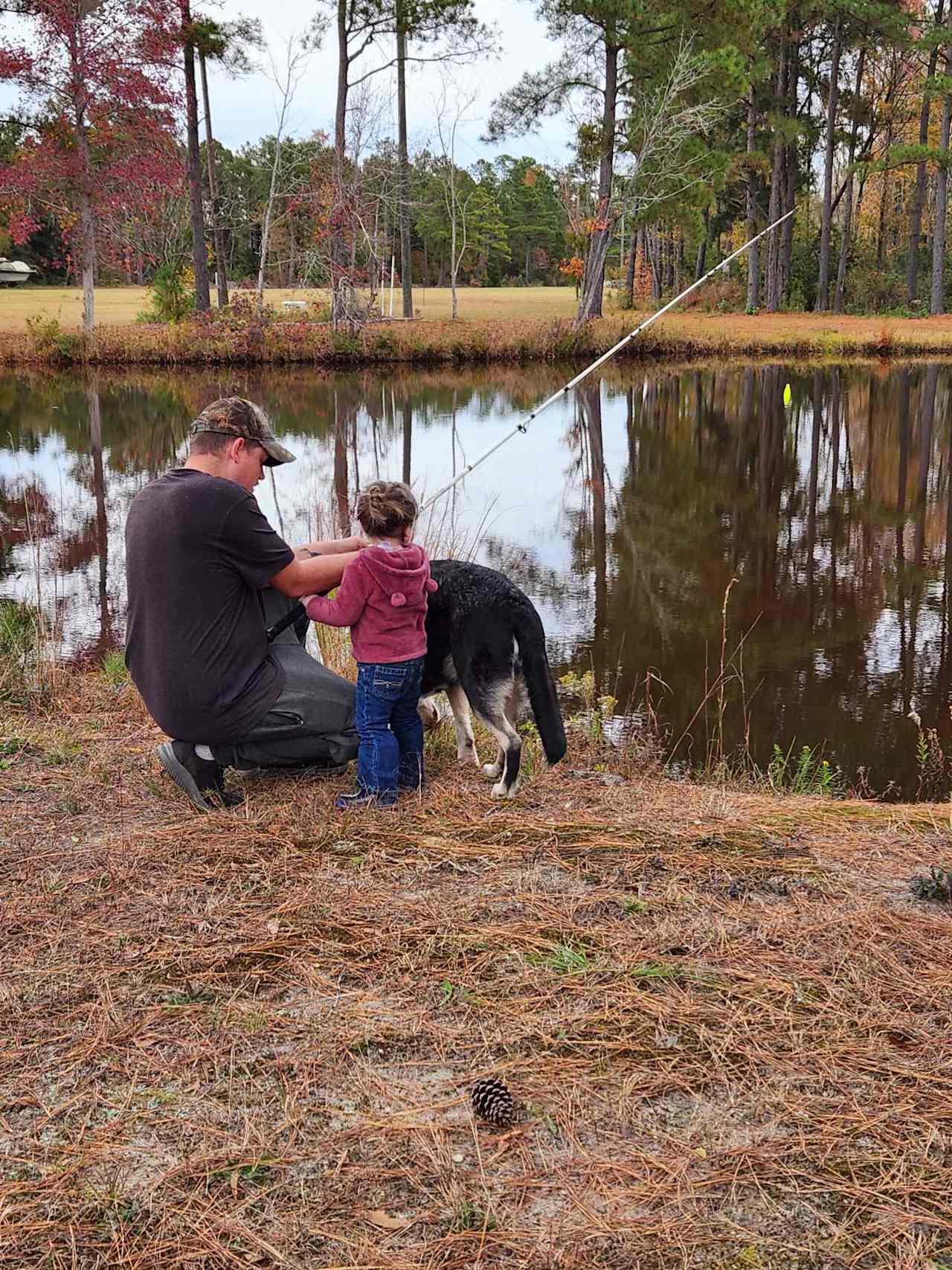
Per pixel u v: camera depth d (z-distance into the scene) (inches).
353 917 113.0
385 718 142.5
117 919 112.7
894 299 1809.8
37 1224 72.6
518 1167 77.9
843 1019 95.5
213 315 1200.8
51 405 815.1
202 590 131.0
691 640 294.8
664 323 1424.7
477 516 440.1
